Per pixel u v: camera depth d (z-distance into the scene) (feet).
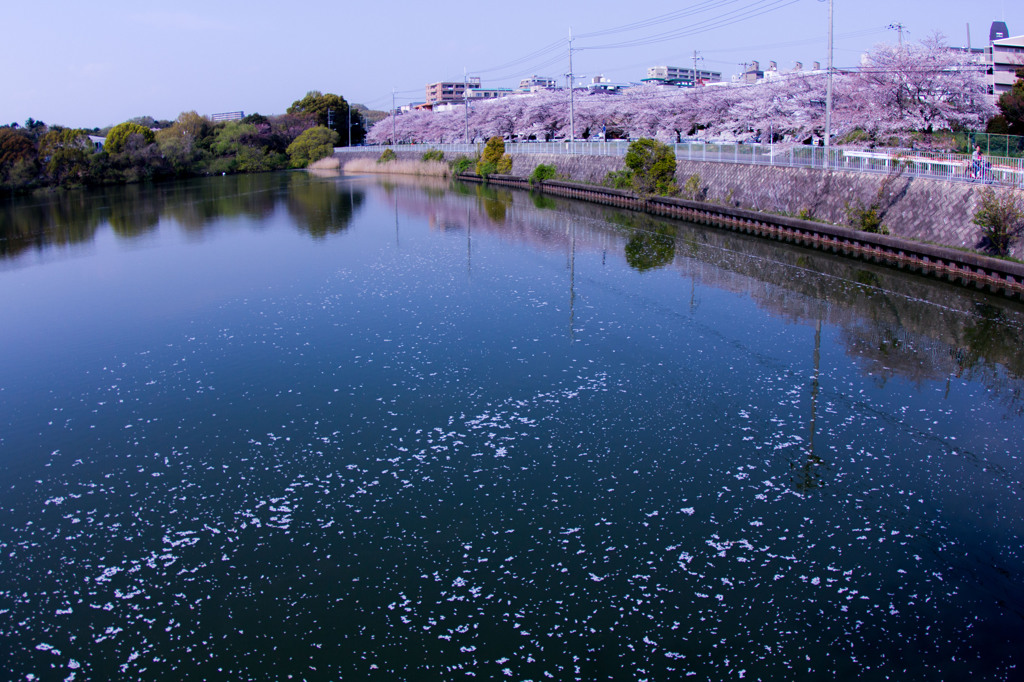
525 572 23.02
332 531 25.38
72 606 22.03
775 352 41.57
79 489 28.43
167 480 28.94
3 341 46.16
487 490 27.66
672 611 21.22
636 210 105.81
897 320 46.78
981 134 76.23
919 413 33.73
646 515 25.89
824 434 31.78
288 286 59.31
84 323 49.83
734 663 19.30
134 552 24.52
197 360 41.83
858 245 65.51
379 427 32.89
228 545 24.73
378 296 55.26
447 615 21.22
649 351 41.81
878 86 82.89
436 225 95.25
